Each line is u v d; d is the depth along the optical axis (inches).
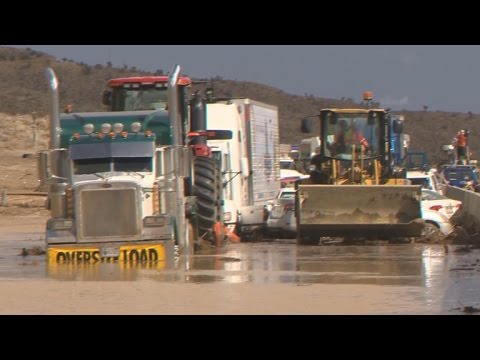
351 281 2038.6
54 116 2645.2
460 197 3831.2
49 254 2443.4
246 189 3873.0
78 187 2449.6
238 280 2069.4
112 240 2445.9
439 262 2469.2
